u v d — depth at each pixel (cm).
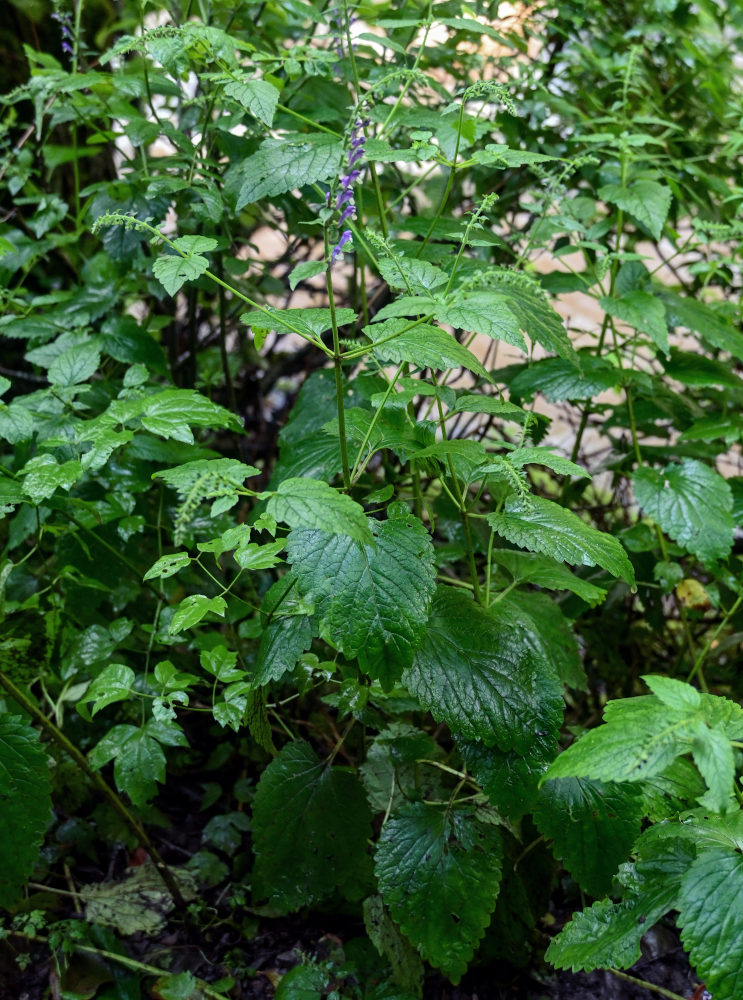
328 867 69
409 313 56
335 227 61
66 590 80
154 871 81
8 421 67
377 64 91
